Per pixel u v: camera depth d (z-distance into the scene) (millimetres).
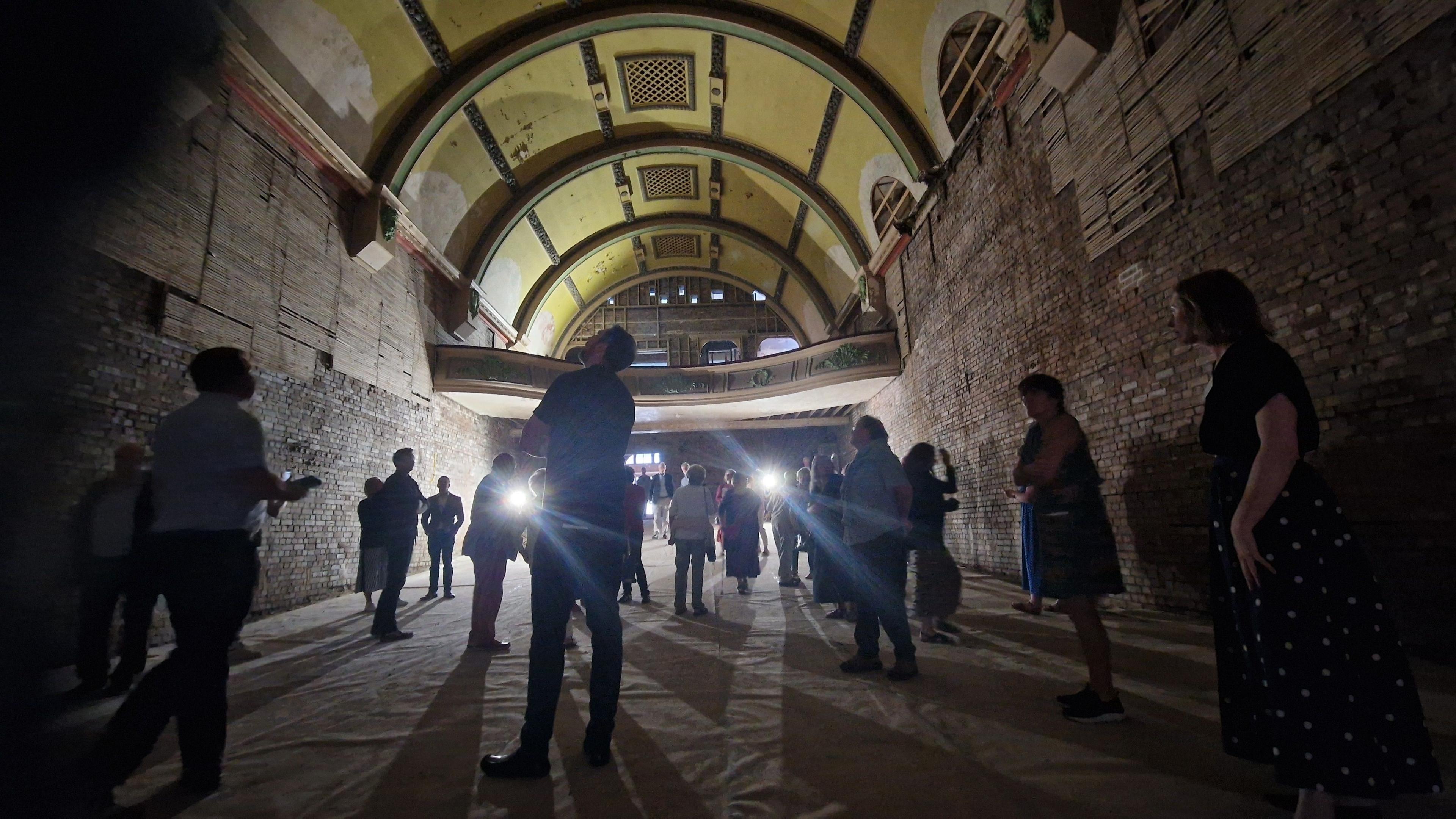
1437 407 3561
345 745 2680
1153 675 3469
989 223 9000
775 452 22578
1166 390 5547
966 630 4859
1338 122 4074
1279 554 1688
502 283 16438
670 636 4961
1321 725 1577
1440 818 1838
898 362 13578
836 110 12562
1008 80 8180
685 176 17516
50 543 851
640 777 2270
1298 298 4352
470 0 10656
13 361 785
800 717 2883
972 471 9797
